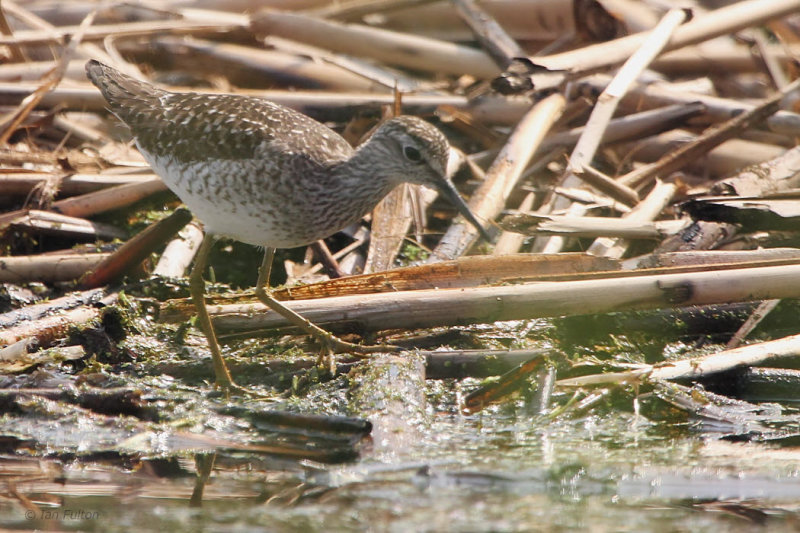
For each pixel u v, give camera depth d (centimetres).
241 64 1662
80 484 895
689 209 1236
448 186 1105
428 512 830
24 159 1445
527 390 1037
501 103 1514
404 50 1644
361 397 1012
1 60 1670
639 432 988
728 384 1052
